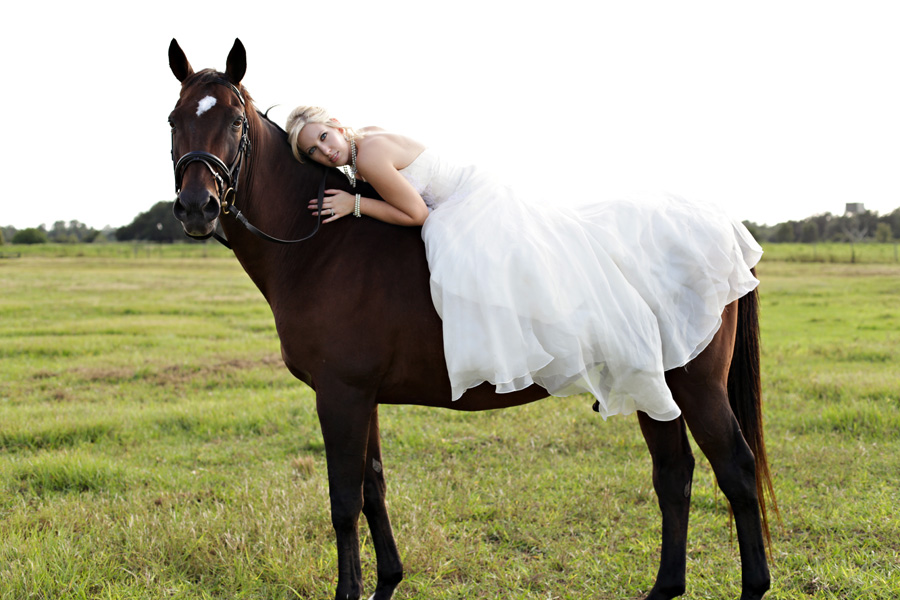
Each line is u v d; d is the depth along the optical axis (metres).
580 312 2.30
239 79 2.58
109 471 4.21
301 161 2.71
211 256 48.44
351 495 2.50
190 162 2.34
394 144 2.58
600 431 5.11
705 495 3.83
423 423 5.49
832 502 3.59
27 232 75.81
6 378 7.14
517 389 2.31
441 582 2.98
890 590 2.68
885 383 6.04
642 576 2.96
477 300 2.29
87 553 3.08
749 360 2.69
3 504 3.83
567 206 2.65
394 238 2.59
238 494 3.84
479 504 3.76
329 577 2.99
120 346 9.25
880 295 16.05
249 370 7.70
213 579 2.97
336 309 2.47
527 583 2.97
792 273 25.42
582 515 3.61
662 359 2.37
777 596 2.74
